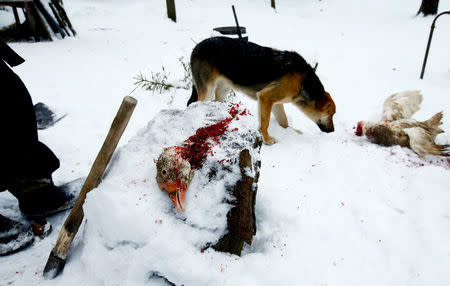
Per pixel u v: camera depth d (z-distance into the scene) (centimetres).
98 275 180
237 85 393
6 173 223
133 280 173
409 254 222
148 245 171
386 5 1316
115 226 175
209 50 388
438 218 251
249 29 981
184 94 505
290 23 1093
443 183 286
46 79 544
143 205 180
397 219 253
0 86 210
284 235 234
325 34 950
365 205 268
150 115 432
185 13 1155
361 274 208
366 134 378
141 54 704
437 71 597
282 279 196
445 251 223
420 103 421
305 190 284
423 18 1048
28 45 729
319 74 601
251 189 195
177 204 177
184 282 173
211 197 191
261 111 368
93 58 666
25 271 206
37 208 246
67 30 823
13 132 217
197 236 182
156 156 209
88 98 480
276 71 359
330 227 243
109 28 929
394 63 657
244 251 228
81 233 224
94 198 183
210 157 201
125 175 195
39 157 234
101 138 378
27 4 720
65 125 402
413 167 319
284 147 365
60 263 198
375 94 505
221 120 231
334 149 354
